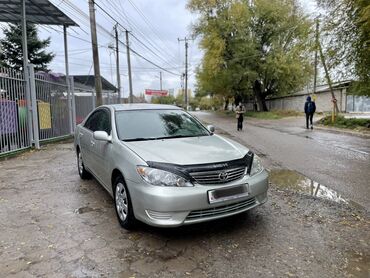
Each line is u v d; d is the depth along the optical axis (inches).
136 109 205.9
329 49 537.0
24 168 300.8
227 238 146.4
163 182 135.4
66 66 539.2
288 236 147.8
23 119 401.1
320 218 169.6
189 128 201.0
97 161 199.3
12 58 1117.7
